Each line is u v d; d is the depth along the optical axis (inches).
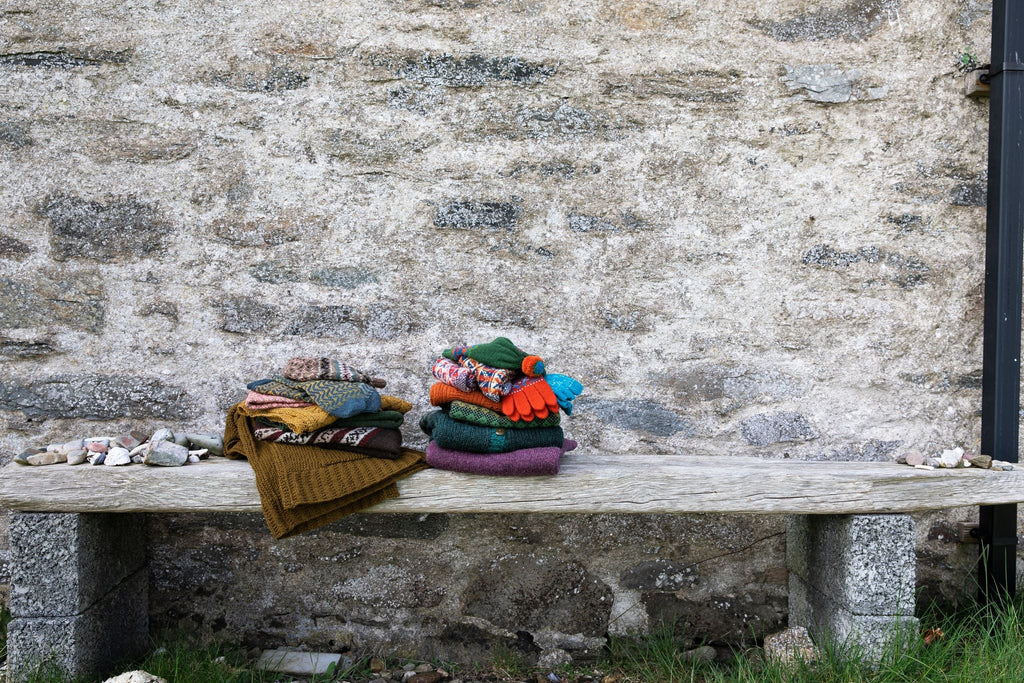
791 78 98.9
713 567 98.8
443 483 80.0
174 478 78.7
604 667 93.9
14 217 95.1
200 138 96.4
